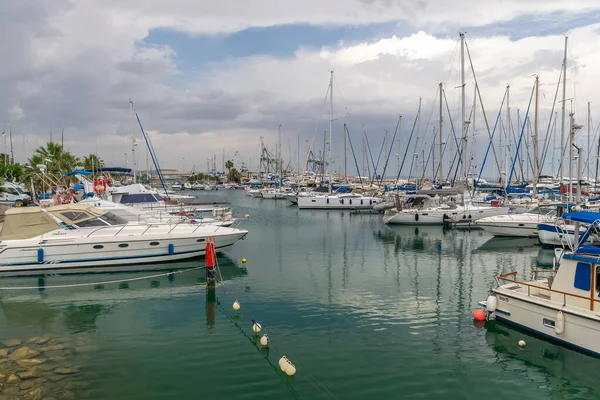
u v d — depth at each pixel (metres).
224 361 10.76
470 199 42.75
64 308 15.17
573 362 10.70
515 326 12.77
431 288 17.77
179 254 21.73
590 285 11.25
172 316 14.21
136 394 9.13
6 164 63.41
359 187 71.44
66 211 21.22
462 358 10.97
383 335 12.45
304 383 9.67
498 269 21.58
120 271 20.44
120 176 61.47
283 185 96.38
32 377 9.83
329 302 15.71
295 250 26.98
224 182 151.12
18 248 19.39
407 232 35.47
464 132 39.22
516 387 9.62
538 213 35.06
